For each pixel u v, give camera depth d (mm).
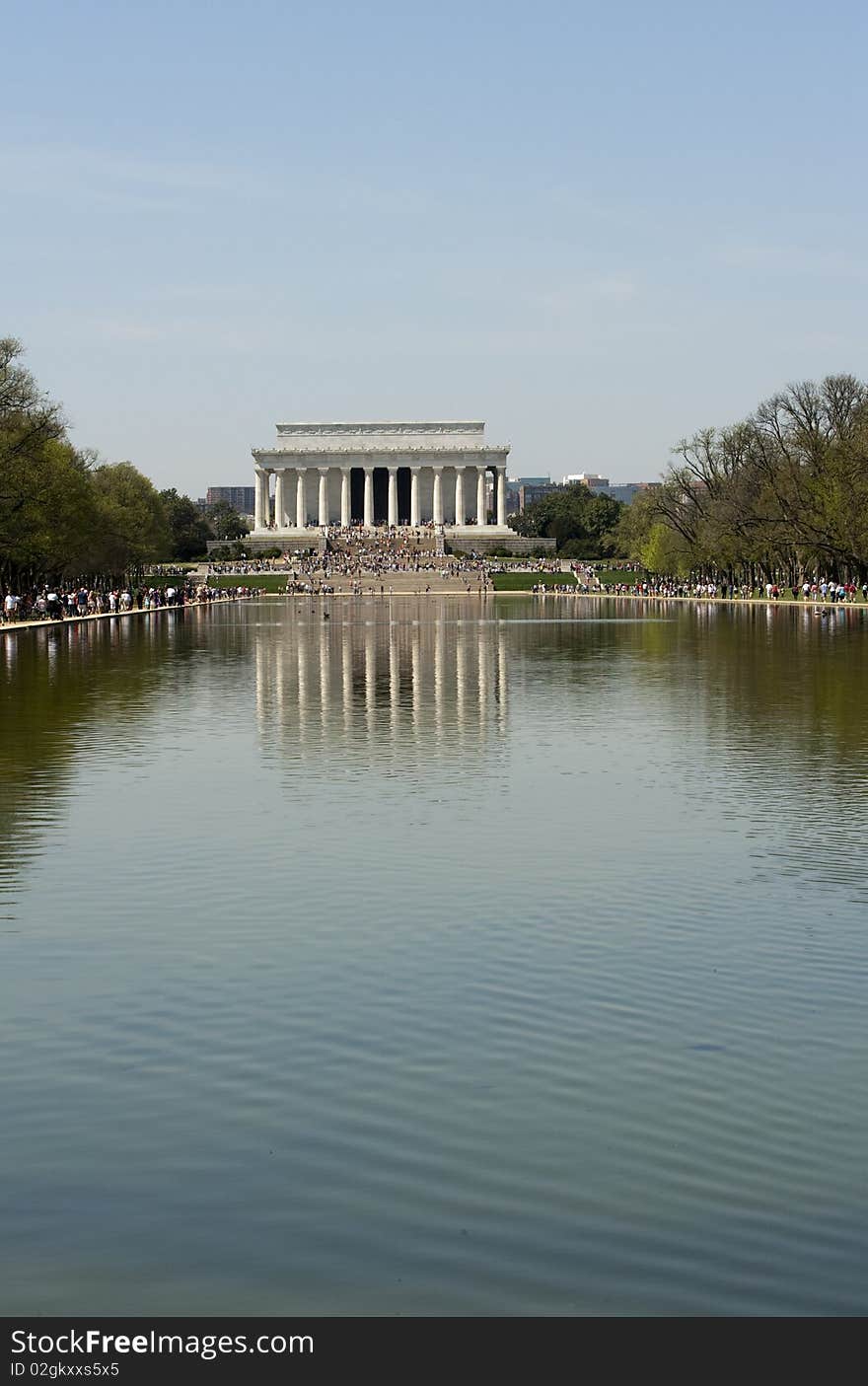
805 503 157500
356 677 73000
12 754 44844
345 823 32812
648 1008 19438
